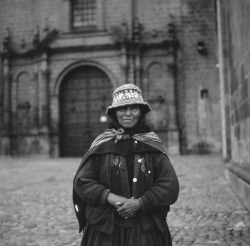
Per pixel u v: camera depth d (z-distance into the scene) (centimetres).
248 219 689
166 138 2905
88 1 3142
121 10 3047
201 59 2958
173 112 2900
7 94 3123
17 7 3228
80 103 3070
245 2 779
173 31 2950
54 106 3028
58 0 3139
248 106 781
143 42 3014
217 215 730
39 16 3170
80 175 296
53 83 3042
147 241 283
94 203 288
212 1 2977
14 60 3155
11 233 630
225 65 1335
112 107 305
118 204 280
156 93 2953
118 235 286
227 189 1038
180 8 3012
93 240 289
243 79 843
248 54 755
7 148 3061
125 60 2933
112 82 2966
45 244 560
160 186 288
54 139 3011
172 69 2928
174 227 650
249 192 752
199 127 2917
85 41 3027
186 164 1883
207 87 2934
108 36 3000
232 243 543
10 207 866
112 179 291
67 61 3039
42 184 1268
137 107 308
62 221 714
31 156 3019
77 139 3050
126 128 307
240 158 936
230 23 1105
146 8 3052
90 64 3006
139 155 296
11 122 3120
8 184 1280
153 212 292
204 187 1093
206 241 557
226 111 1349
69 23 3102
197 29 2977
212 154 2869
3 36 3241
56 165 2092
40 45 3016
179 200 905
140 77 2972
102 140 303
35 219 735
